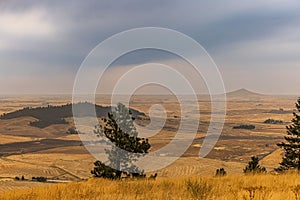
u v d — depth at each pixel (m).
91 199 12.22
